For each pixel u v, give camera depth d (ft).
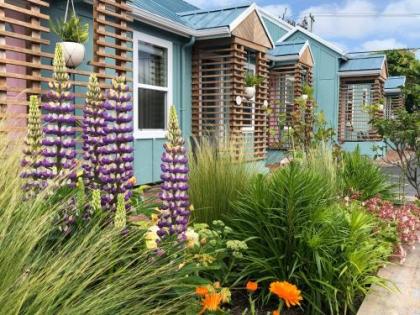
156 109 24.54
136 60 22.54
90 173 6.36
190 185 10.23
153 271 5.03
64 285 3.85
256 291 8.36
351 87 50.98
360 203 13.87
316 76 49.19
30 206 4.83
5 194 4.84
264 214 8.82
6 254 3.85
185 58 26.71
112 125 6.30
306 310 7.98
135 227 5.97
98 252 4.64
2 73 12.67
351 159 17.76
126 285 4.57
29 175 5.95
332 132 24.79
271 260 8.48
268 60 36.04
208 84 28.40
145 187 8.38
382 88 52.06
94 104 6.37
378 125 19.61
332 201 11.35
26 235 4.07
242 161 11.27
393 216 12.48
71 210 5.56
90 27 19.60
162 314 4.62
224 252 7.72
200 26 26.40
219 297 5.31
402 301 7.95
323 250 8.13
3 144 5.69
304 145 22.84
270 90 38.29
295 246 8.43
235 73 27.17
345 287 8.02
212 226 9.46
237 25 26.37
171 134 6.21
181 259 5.79
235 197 10.17
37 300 3.59
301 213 8.64
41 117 6.59
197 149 11.44
